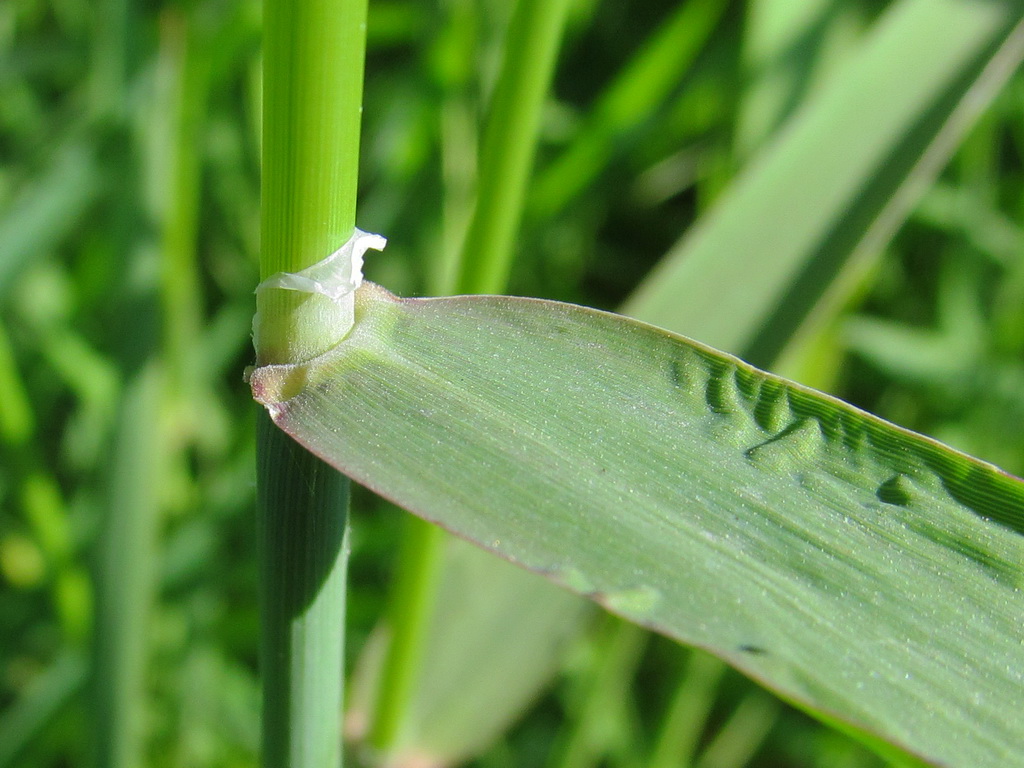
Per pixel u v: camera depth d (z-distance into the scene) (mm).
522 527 73
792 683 69
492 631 122
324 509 80
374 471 74
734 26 186
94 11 160
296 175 75
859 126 115
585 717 157
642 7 230
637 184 211
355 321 81
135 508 135
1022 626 73
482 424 77
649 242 232
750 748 182
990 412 191
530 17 99
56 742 168
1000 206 214
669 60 164
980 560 75
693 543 74
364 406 77
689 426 79
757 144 161
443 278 161
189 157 150
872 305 216
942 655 72
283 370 78
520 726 188
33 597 182
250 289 196
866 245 113
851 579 73
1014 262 195
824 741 182
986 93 111
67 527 172
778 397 80
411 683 117
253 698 178
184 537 169
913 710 69
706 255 116
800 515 76
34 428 187
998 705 70
